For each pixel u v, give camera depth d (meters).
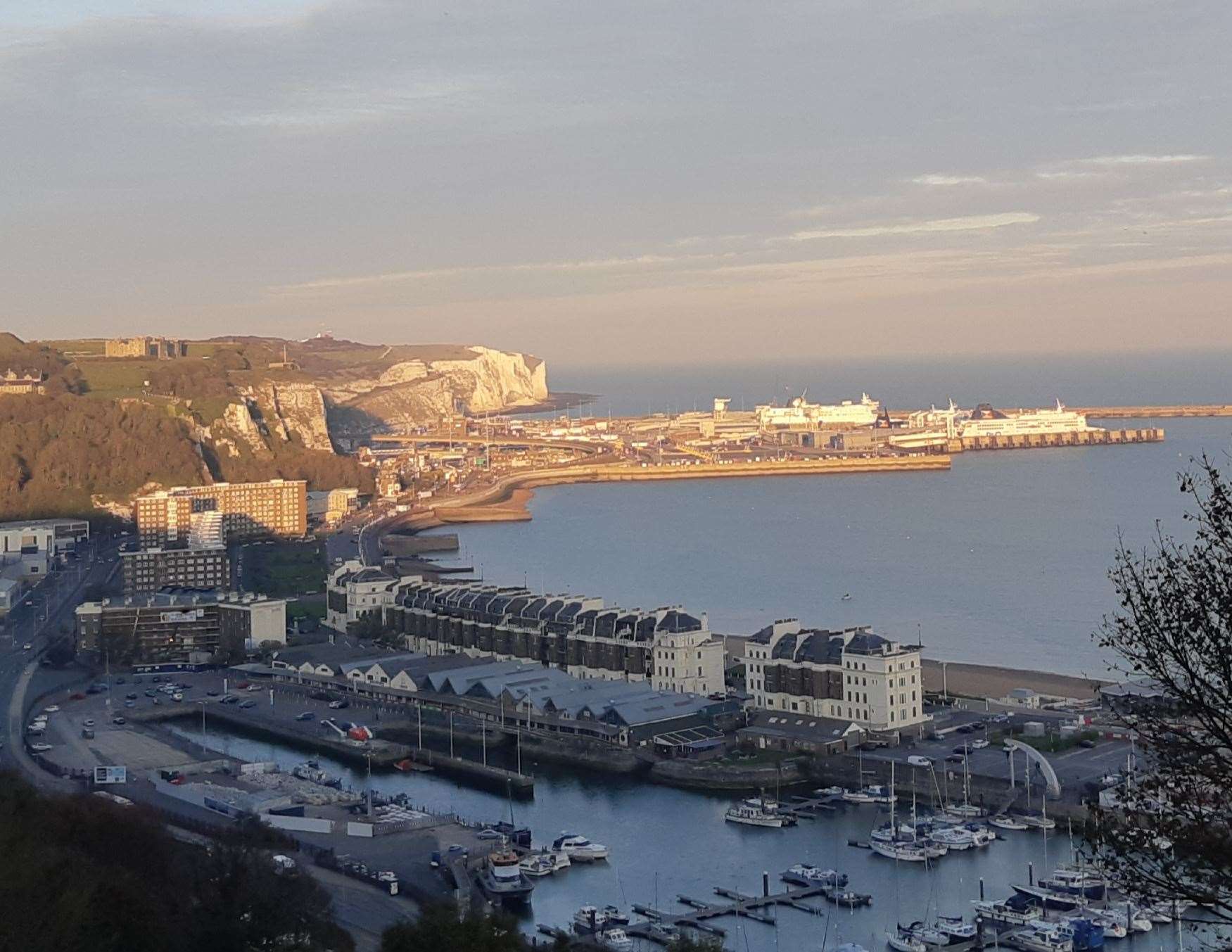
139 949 197.75
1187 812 92.00
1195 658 91.94
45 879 195.62
